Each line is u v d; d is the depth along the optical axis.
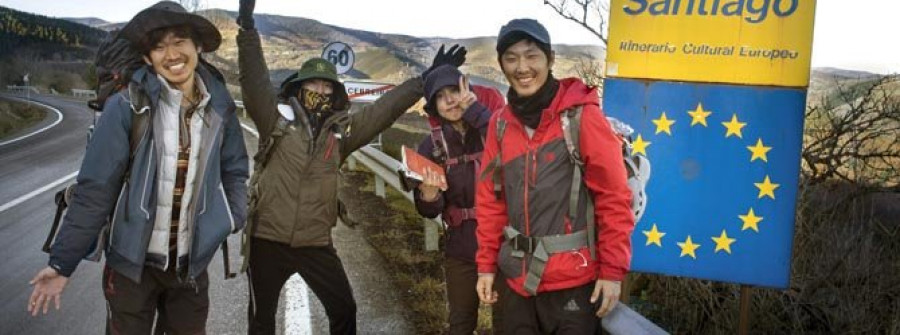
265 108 3.19
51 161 14.40
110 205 2.41
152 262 2.52
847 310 3.68
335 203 3.38
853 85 4.52
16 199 9.22
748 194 3.36
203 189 2.58
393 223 7.60
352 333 3.56
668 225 3.45
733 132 3.34
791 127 3.27
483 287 2.65
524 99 2.42
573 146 2.31
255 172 3.30
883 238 4.28
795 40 3.23
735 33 3.29
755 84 3.30
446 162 3.35
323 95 3.35
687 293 4.20
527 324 2.52
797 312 3.91
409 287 5.13
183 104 2.57
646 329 2.27
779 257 3.34
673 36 3.36
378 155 8.42
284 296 4.81
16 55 110.12
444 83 3.21
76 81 101.62
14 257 5.99
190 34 2.52
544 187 2.36
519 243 2.43
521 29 2.35
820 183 4.59
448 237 3.39
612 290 2.29
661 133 3.41
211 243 2.61
